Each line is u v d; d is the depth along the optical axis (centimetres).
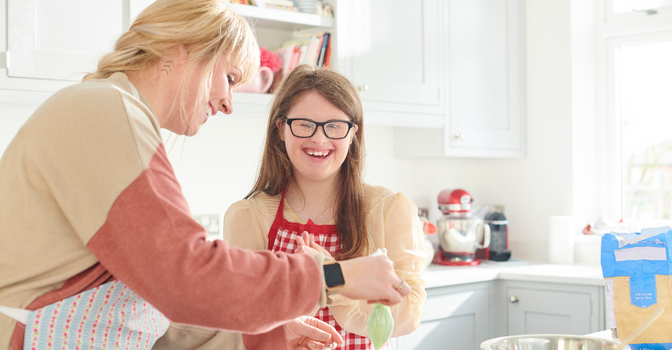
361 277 75
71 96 72
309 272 72
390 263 78
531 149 305
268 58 226
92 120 69
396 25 254
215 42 85
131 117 71
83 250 74
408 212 129
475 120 284
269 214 131
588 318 235
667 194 285
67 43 184
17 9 177
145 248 65
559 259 283
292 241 126
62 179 68
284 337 102
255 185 140
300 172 126
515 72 302
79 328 76
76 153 68
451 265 276
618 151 296
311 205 131
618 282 109
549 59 298
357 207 127
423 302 121
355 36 241
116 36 175
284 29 251
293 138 121
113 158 67
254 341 102
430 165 313
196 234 68
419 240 129
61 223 73
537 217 303
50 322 75
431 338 235
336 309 115
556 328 243
